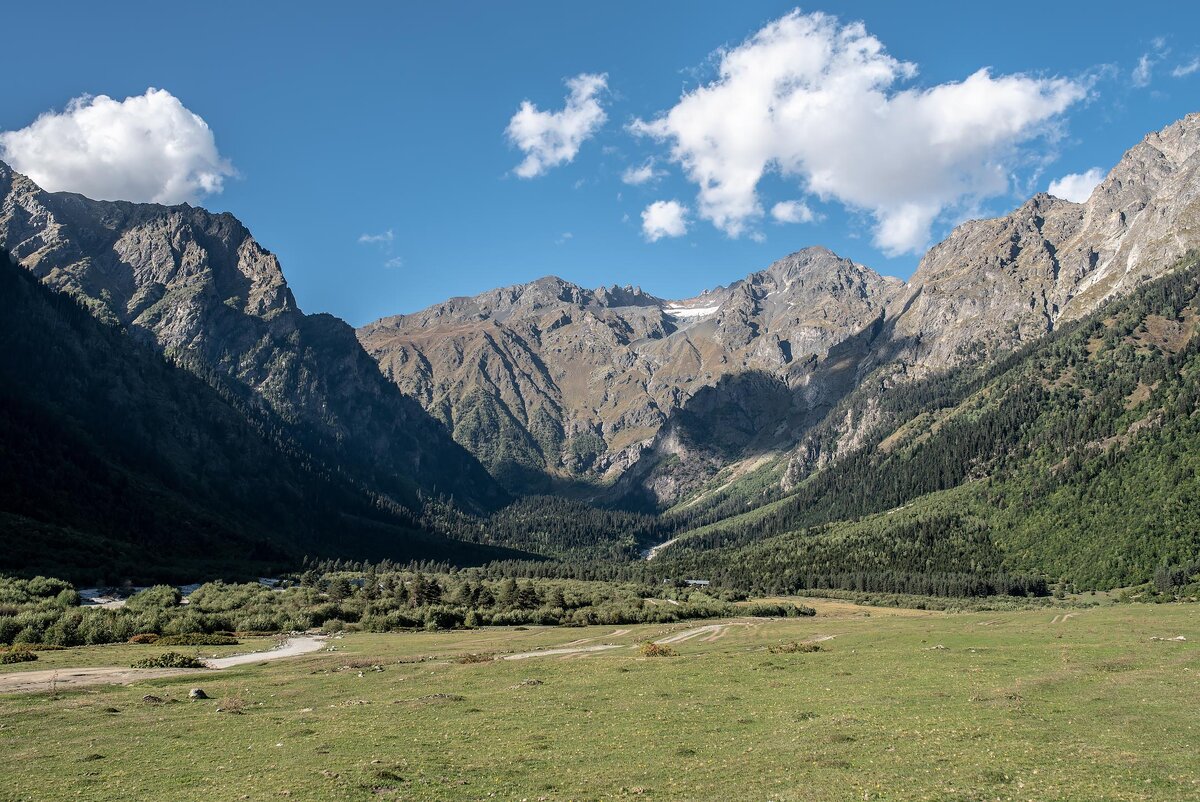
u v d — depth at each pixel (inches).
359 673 2947.8
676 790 1197.7
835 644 3356.3
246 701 2314.2
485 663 3213.6
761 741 1529.3
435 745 1596.9
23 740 1800.0
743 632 4579.2
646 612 6392.7
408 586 7687.0
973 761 1278.3
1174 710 1604.3
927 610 7347.4
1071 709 1672.0
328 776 1330.0
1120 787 1095.0
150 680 2812.5
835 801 1089.4
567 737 1640.0
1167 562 7352.4
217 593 6993.1
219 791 1284.4
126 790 1327.5
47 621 4463.6
